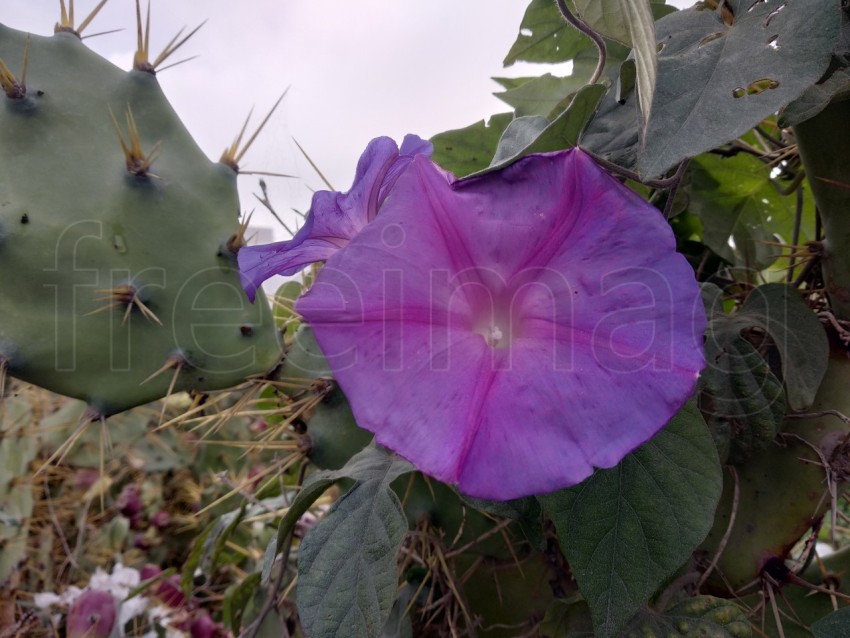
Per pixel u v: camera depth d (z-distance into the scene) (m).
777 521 0.18
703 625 0.16
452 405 0.12
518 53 0.24
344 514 0.16
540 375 0.13
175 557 0.50
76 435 0.20
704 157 0.23
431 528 0.22
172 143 0.21
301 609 0.15
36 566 0.44
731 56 0.13
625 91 0.17
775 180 0.24
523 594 0.22
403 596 0.22
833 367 0.19
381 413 0.12
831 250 0.19
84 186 0.20
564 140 0.17
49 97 0.20
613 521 0.14
